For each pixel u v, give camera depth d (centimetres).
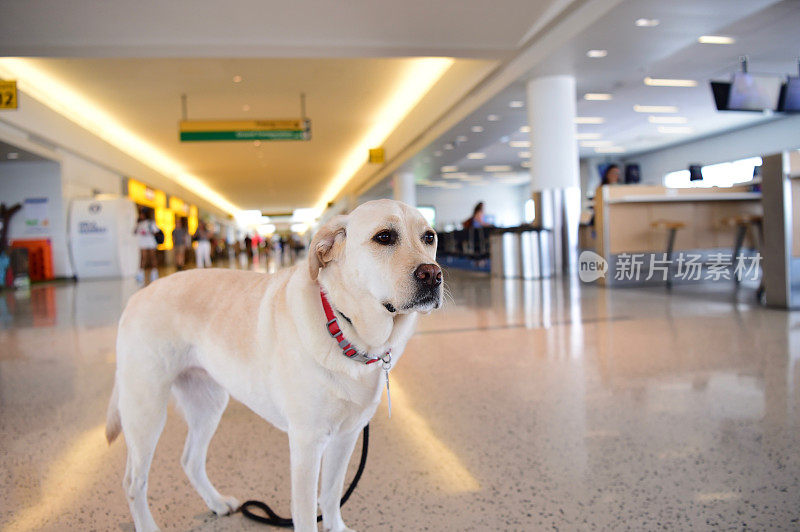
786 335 374
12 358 390
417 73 1069
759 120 1369
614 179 743
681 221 707
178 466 199
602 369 311
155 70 934
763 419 221
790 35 789
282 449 212
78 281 1314
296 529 122
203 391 164
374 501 167
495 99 959
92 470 196
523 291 732
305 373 120
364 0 620
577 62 795
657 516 152
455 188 2875
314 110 1234
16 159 1229
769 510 153
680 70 954
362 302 116
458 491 172
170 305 144
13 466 200
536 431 220
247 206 3662
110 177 1532
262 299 135
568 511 157
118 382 154
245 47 724
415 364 341
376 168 1822
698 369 300
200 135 1077
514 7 652
